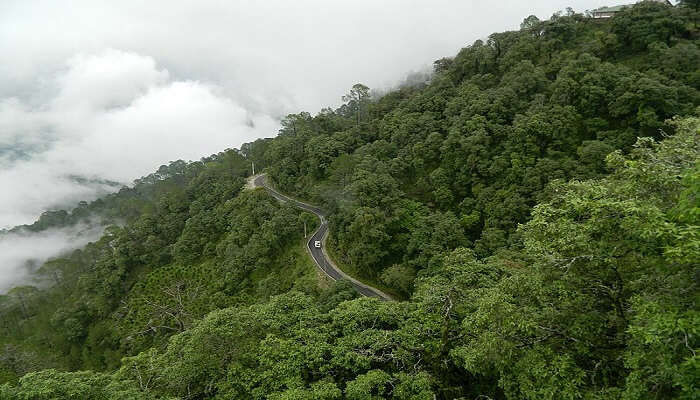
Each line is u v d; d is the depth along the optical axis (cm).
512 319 1535
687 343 973
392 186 6019
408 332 2286
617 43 6406
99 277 8600
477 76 7950
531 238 1570
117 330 7106
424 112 7856
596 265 1390
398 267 4997
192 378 2219
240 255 7025
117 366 6375
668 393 1136
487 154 5672
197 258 8212
